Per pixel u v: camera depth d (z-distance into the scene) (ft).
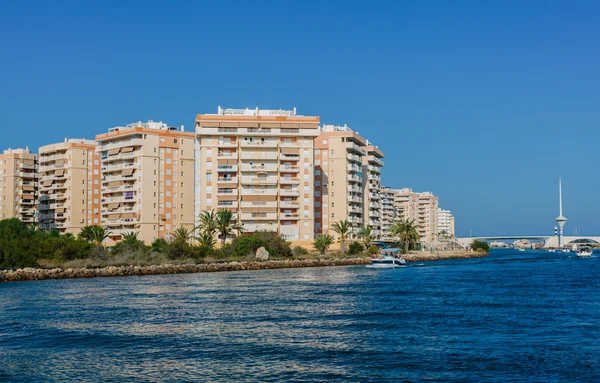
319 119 535.19
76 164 622.54
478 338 145.07
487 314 184.24
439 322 169.17
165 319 175.11
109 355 130.00
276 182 527.40
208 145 523.29
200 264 416.26
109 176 574.15
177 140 570.46
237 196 523.29
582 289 268.41
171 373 115.65
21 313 187.52
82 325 165.17
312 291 256.93
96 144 646.74
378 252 565.12
